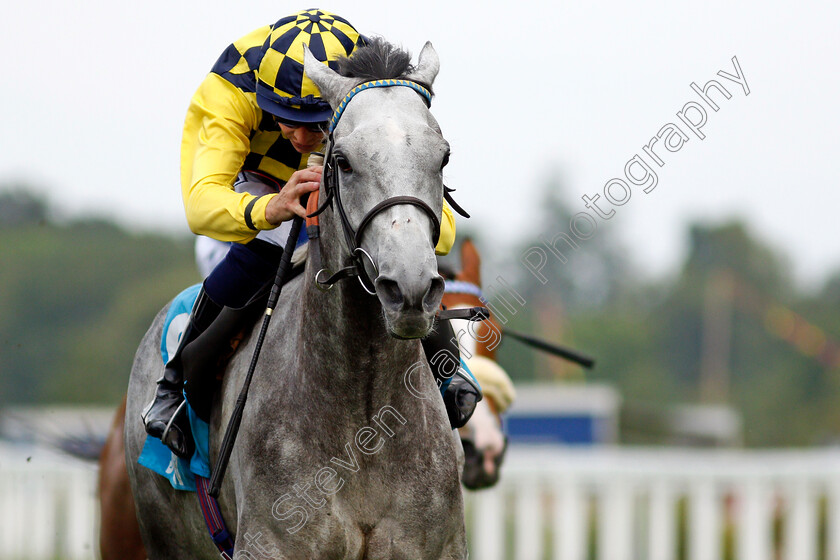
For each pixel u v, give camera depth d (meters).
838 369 78.56
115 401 67.00
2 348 79.81
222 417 5.64
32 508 16.41
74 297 85.00
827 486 12.89
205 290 5.80
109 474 8.11
